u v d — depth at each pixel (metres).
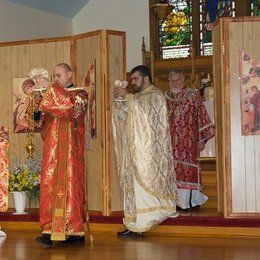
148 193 6.92
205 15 13.45
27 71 8.36
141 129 6.95
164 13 12.74
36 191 7.95
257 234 6.90
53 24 12.70
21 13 11.66
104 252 5.93
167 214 6.99
